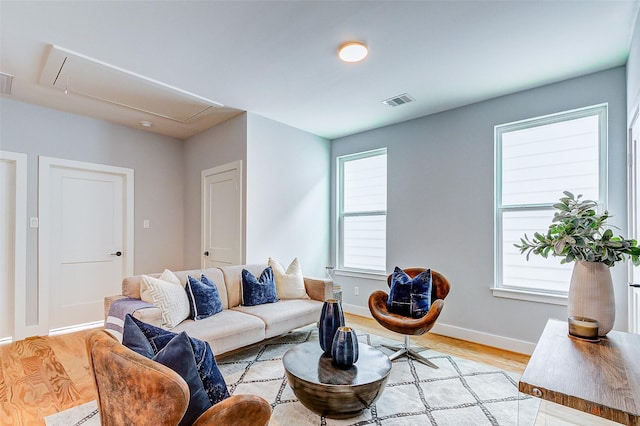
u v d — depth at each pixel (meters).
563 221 1.77
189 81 2.97
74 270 3.87
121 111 3.74
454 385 2.39
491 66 2.67
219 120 4.05
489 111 3.35
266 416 1.21
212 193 4.27
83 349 3.13
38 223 3.55
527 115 3.11
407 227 3.96
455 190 3.57
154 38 2.29
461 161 3.53
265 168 3.93
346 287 4.58
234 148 3.90
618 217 2.61
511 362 2.84
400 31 2.20
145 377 0.92
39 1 1.89
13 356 2.95
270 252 3.97
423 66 2.67
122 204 4.29
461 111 3.55
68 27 2.16
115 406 1.01
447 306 3.57
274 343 3.23
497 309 3.23
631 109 2.33
